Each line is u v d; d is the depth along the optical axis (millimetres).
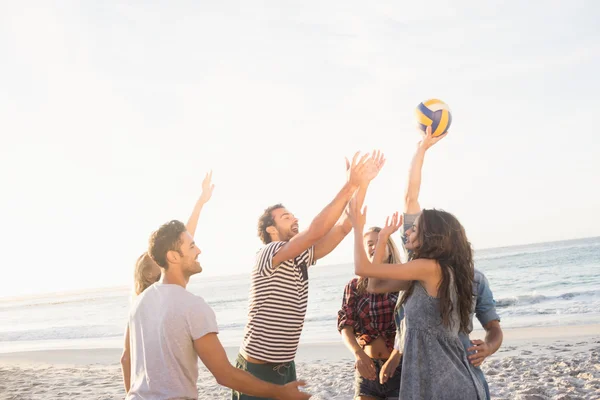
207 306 2799
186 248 2936
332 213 3268
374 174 3273
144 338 2750
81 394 9031
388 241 4168
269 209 4051
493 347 3084
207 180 4324
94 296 98062
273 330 3529
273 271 3525
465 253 3029
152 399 2660
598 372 7320
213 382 9305
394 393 3969
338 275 66938
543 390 6496
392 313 4078
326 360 11312
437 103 4031
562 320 14711
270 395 2768
